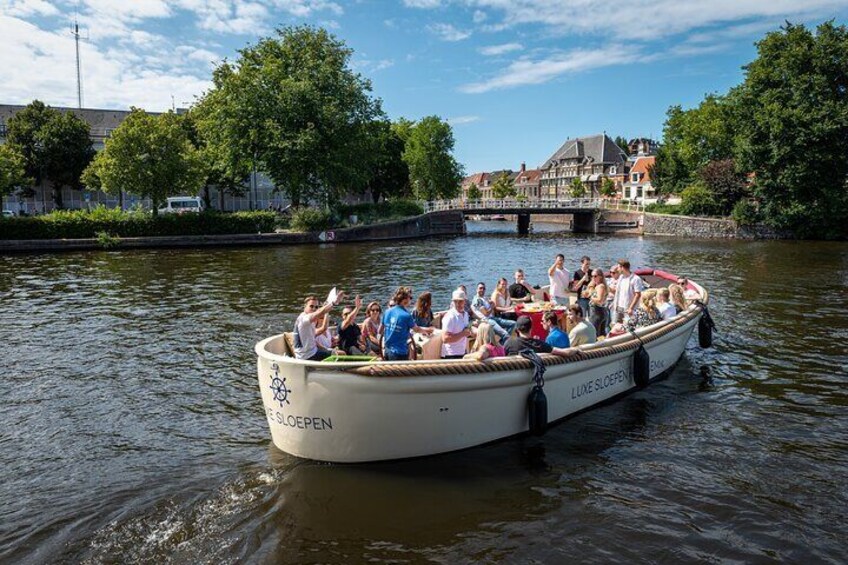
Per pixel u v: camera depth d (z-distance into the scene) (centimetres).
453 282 2022
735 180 4834
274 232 4141
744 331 1223
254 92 4156
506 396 643
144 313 1449
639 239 4556
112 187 3934
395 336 640
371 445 584
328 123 4306
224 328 1277
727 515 519
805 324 1288
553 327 756
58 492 557
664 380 908
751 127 4266
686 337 1000
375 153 4947
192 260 2836
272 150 4162
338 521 502
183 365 989
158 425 722
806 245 3706
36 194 5731
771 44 4225
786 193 4300
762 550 469
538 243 4159
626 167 10338
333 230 4234
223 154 4272
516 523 502
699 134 5669
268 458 618
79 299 1667
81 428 715
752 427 719
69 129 5456
